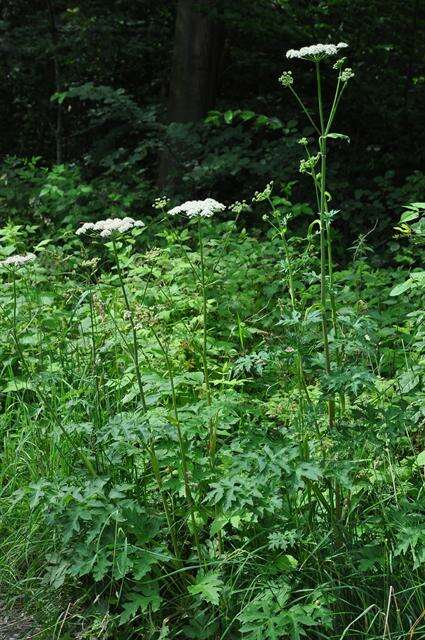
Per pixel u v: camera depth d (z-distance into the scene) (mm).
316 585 3191
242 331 4574
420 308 5422
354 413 3129
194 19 10234
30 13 12469
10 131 13148
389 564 3102
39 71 12258
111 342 4168
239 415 4070
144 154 9289
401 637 2957
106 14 11414
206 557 3373
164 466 3598
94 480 3287
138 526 3330
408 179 8383
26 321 5133
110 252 7219
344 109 9469
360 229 8547
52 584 3461
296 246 7668
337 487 3213
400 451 3793
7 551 3818
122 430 3246
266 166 8820
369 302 5703
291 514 3307
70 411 3883
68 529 3172
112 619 3236
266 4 9453
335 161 9430
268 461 2980
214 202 3258
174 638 3268
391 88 9484
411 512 3117
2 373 4738
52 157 12867
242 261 6250
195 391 4414
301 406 3225
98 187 8945
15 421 4586
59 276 6316
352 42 9344
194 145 9195
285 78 3211
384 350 4812
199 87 10352
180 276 5801
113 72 11930
